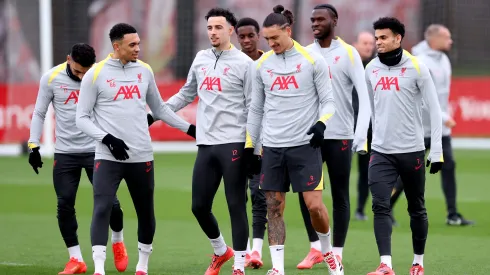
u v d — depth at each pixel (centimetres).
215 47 2706
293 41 2636
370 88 2769
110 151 2627
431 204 4694
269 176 2639
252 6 9362
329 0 9581
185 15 8581
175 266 3052
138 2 8500
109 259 3259
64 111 2891
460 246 3425
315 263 3031
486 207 4569
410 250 3369
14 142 7319
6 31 8631
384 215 2697
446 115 3922
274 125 2623
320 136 2516
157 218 4288
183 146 7925
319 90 2594
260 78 2650
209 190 2719
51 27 7625
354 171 6134
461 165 6488
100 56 8431
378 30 2681
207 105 2700
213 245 2806
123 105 2648
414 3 9525
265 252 3391
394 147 2702
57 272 2912
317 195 2605
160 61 8556
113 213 2900
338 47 2961
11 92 7262
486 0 9056
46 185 5588
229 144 2680
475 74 8906
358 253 3291
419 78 2673
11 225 4097
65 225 2908
